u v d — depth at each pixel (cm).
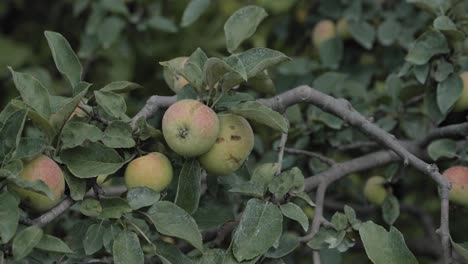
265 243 122
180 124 123
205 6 173
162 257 120
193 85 128
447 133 153
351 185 176
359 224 132
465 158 148
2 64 226
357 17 188
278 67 195
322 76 175
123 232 120
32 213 123
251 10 140
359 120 140
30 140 119
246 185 129
